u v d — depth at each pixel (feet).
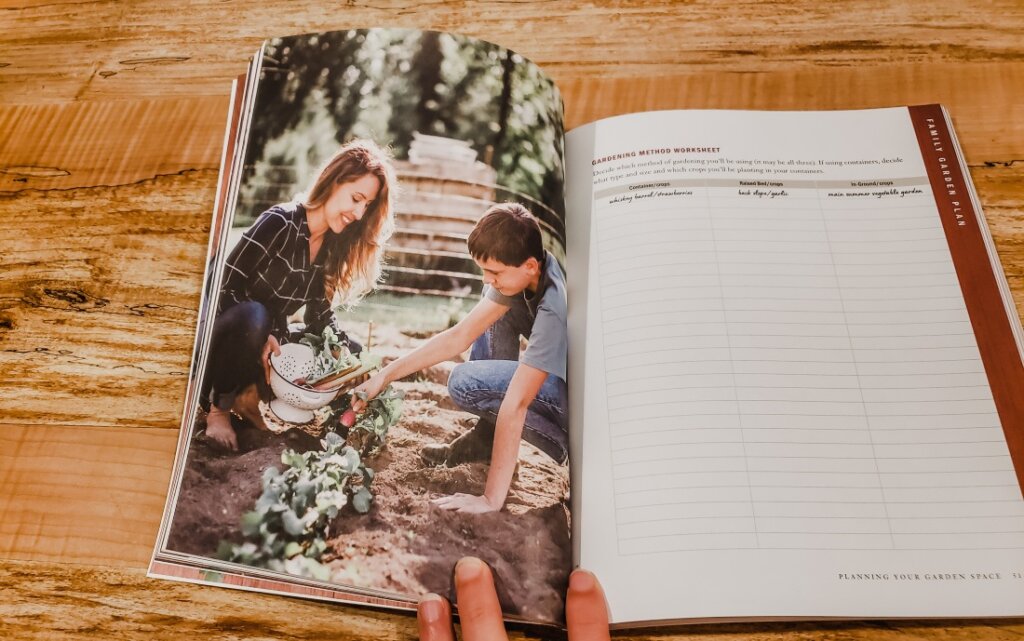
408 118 1.35
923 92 1.52
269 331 1.21
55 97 1.58
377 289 1.25
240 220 1.28
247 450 1.14
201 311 1.27
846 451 1.19
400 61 1.39
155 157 1.50
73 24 1.66
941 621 1.10
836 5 1.62
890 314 1.30
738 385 1.24
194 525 1.09
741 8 1.62
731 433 1.21
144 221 1.43
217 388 1.17
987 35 1.57
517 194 1.32
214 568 1.07
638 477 1.19
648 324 1.29
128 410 1.27
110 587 1.14
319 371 1.20
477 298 1.26
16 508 1.20
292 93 1.36
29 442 1.24
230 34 1.64
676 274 1.33
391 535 1.11
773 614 1.09
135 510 1.19
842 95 1.52
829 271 1.33
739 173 1.42
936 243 1.36
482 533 1.12
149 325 1.34
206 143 1.51
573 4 1.64
